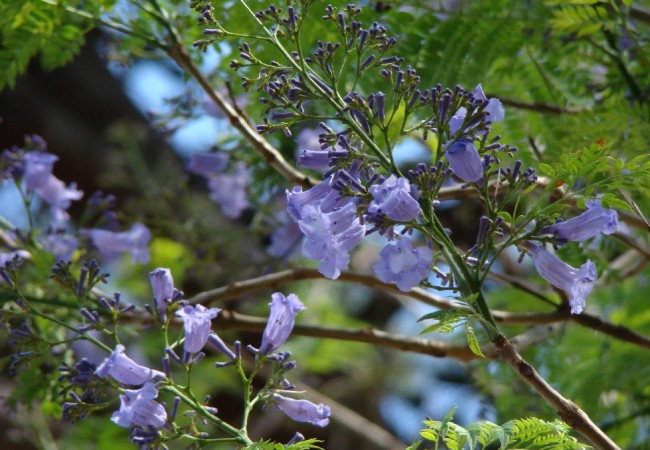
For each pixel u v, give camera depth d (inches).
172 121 86.4
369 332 74.5
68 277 68.4
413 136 77.3
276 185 87.9
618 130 71.1
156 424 62.3
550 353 84.3
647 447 83.1
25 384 77.4
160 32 80.7
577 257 72.6
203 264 91.8
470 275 61.4
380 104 62.0
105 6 78.1
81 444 91.2
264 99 62.5
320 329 75.0
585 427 60.7
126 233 85.6
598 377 84.0
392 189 60.3
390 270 60.9
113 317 66.2
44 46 78.9
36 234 81.8
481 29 75.0
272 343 63.9
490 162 61.7
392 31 74.7
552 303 74.9
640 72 77.4
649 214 71.2
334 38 73.2
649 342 74.0
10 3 76.2
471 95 61.7
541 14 76.0
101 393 64.5
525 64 77.1
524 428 60.6
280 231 90.1
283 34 63.9
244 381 63.8
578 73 77.5
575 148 71.0
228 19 75.0
